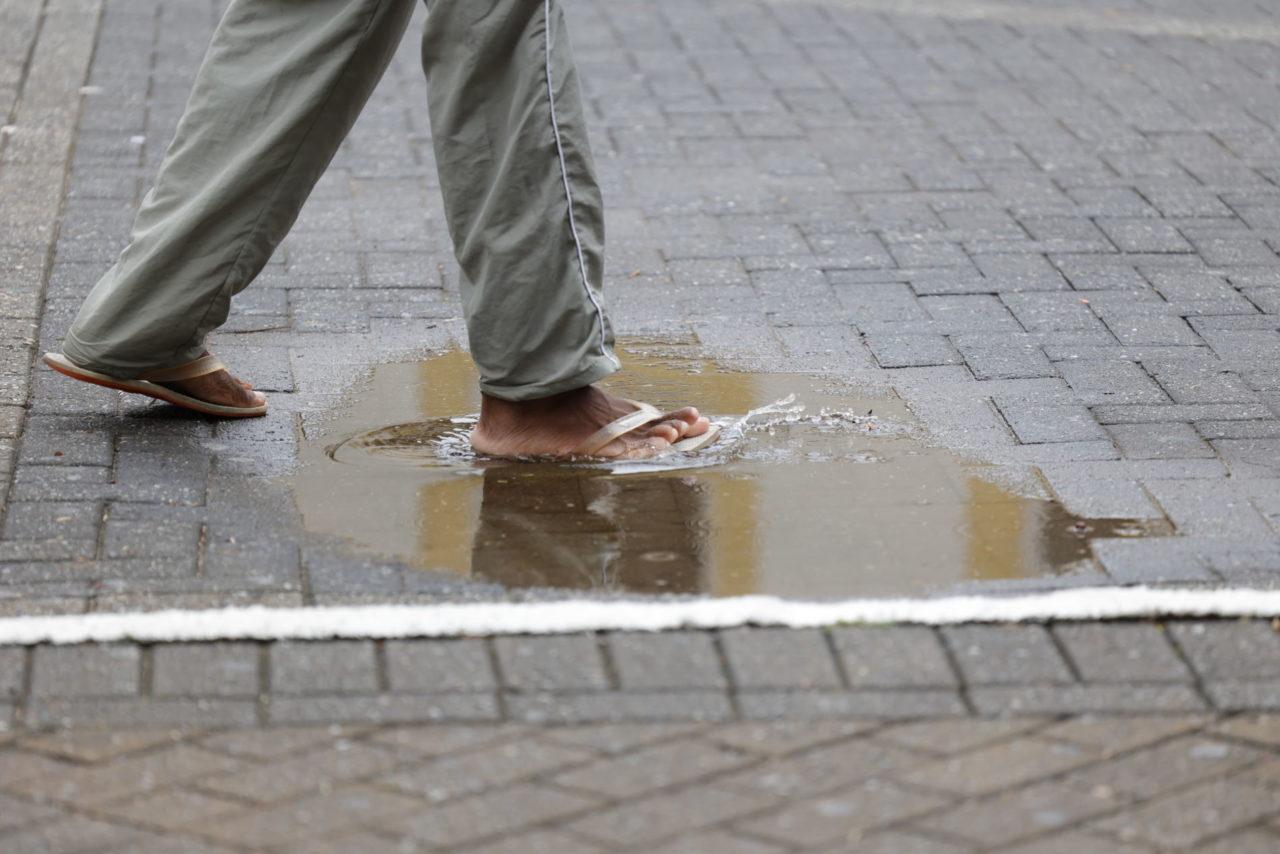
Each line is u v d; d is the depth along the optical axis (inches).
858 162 362.0
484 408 222.4
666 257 305.7
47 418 229.8
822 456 221.8
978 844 136.9
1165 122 392.5
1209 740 151.1
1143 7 517.0
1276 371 250.4
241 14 214.5
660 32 474.6
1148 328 269.1
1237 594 174.1
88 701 155.6
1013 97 413.4
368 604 176.7
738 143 375.2
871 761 147.8
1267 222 323.6
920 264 300.7
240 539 193.5
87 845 135.9
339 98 215.2
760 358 259.6
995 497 207.6
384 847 136.2
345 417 235.6
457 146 206.2
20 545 189.6
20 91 400.2
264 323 271.9
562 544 193.9
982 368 253.1
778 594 180.7
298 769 146.2
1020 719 154.2
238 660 162.6
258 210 218.1
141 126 378.3
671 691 157.9
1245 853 135.9
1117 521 199.8
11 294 275.6
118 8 481.7
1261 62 449.7
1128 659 163.8
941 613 170.7
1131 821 139.7
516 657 163.5
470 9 199.2
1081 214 327.9
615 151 369.1
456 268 300.2
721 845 136.6
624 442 220.2
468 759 147.8
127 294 219.8
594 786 144.2
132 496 204.5
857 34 476.7
